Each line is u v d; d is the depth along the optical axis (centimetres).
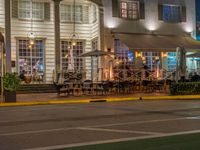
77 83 2380
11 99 1956
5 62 2628
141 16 3098
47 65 3011
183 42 3006
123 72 2823
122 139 838
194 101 1925
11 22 2905
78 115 1334
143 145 775
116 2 2998
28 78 2884
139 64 3038
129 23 3048
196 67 3250
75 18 3105
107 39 2950
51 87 2734
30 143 811
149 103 1833
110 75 2864
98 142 809
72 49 3080
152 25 3138
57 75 2700
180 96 2155
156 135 882
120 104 1806
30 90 2675
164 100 2053
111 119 1195
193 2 3297
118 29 2998
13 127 1053
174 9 3241
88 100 2025
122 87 2492
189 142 798
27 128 1028
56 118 1252
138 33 3080
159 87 2667
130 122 1112
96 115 1322
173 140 820
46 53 3009
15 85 1973
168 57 3173
